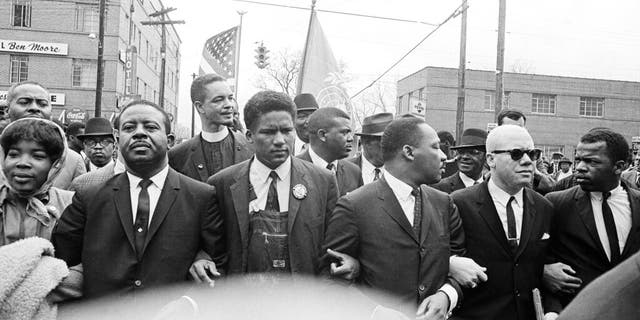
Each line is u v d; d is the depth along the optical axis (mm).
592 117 38406
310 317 3080
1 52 33406
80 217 3074
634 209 3775
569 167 14711
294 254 3133
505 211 3689
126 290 2939
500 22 18062
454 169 7078
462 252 3514
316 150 5020
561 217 3885
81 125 7785
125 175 3156
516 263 3596
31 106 4641
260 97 3242
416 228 3227
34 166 3033
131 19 37188
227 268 3203
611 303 1166
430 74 36375
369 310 3049
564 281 3650
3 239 3031
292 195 3230
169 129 3270
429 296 3092
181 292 3035
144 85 43094
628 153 3758
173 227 3049
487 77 36875
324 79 7953
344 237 3164
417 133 3254
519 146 3596
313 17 8117
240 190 3240
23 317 2570
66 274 2768
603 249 3711
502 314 3551
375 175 5309
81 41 34000
